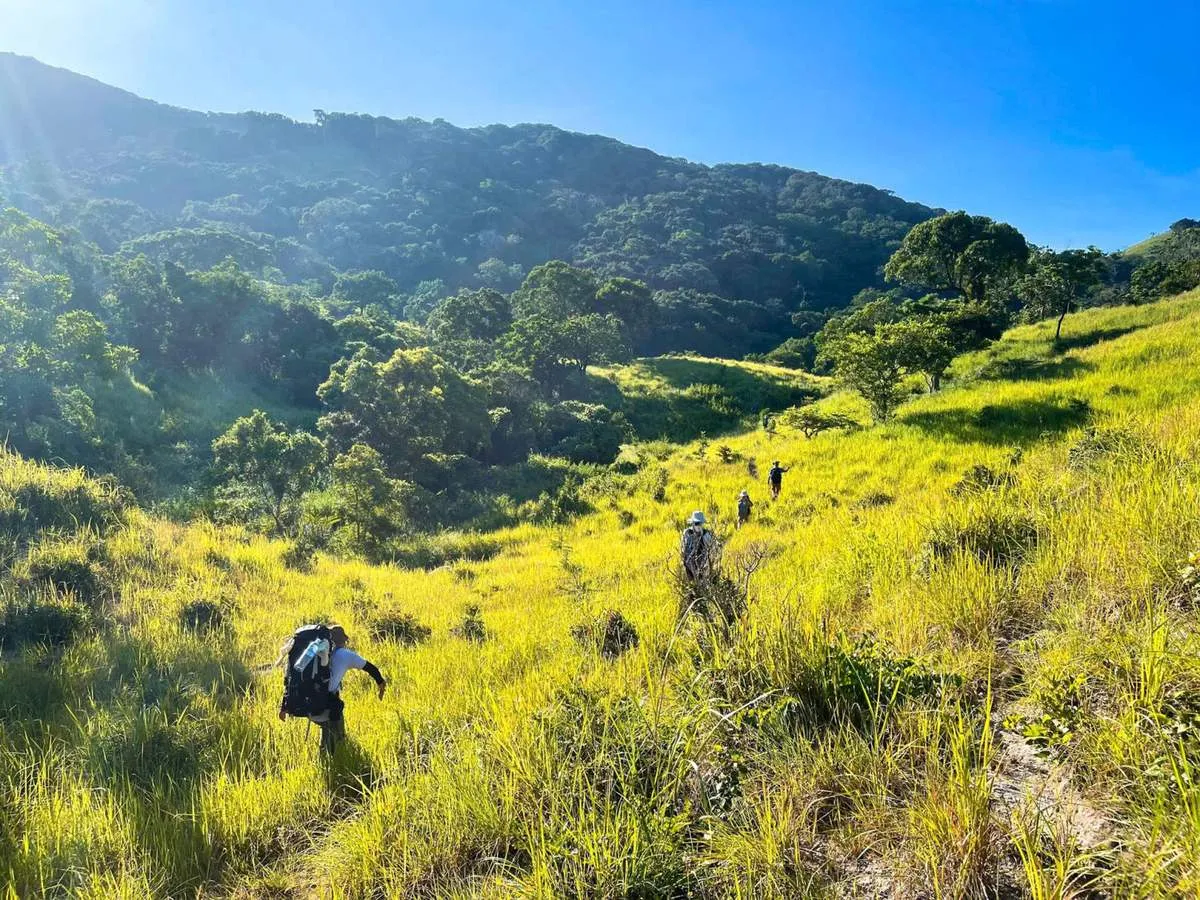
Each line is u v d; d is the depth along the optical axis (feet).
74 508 43.39
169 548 43.60
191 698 21.31
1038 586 13.46
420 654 26.78
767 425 122.93
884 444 68.64
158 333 159.74
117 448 88.28
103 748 16.52
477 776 11.74
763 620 13.39
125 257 248.52
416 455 107.55
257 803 13.85
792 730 10.44
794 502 55.26
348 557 62.49
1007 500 20.57
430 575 53.93
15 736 18.15
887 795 8.57
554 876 8.68
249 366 175.83
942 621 13.37
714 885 8.13
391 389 111.96
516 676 20.34
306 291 327.67
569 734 11.87
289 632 31.53
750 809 9.05
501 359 195.83
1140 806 7.14
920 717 9.47
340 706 17.02
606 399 191.31
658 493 76.84
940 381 106.22
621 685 14.43
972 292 169.99
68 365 98.94
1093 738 8.26
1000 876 7.11
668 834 8.88
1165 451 20.45
